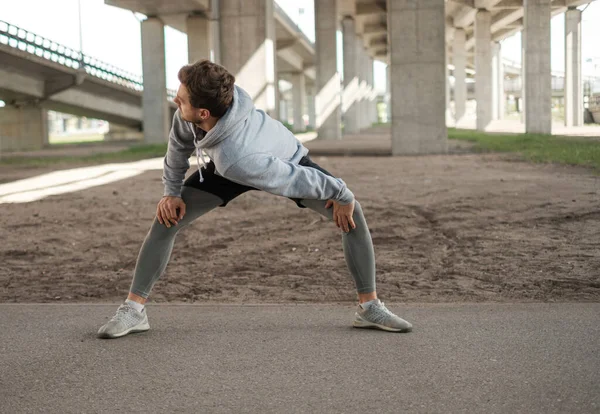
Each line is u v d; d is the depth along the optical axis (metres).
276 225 7.89
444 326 3.51
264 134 3.05
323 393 2.58
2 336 3.46
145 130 42.09
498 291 4.69
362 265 3.47
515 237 6.70
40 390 2.67
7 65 36.62
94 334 3.48
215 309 4.04
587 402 2.43
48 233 7.74
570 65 51.84
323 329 3.52
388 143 33.84
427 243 6.60
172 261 6.09
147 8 41.00
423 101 22.59
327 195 3.17
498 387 2.60
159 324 3.68
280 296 4.74
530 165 15.68
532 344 3.14
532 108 37.66
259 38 25.22
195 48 42.41
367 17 64.19
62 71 40.31
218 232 7.53
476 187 11.15
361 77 74.56
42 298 4.82
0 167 20.88
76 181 14.73
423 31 22.41
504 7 55.09
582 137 28.98
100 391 2.65
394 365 2.89
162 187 12.77
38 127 46.53
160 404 2.50
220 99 2.88
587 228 7.05
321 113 44.50
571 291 4.61
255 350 3.15
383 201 9.78
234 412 2.42
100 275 5.62
